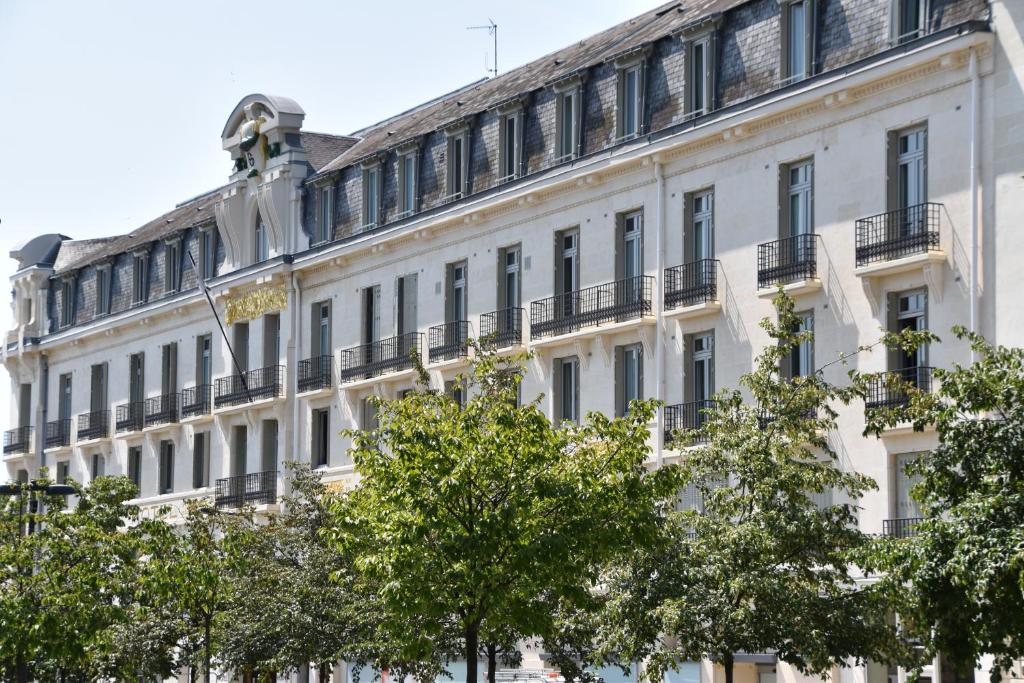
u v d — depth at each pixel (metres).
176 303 73.62
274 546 51.44
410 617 35.66
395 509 34.09
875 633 34.22
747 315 46.09
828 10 44.12
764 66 45.81
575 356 52.09
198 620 53.06
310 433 65.00
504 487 33.47
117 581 43.53
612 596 36.16
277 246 67.06
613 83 51.03
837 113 43.62
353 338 62.91
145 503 75.81
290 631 48.19
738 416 36.75
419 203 59.28
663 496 35.16
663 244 48.84
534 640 51.59
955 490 29.42
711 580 34.91
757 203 45.97
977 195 39.94
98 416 79.81
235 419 69.94
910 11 42.06
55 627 41.78
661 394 48.50
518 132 54.72
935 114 41.06
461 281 57.53
